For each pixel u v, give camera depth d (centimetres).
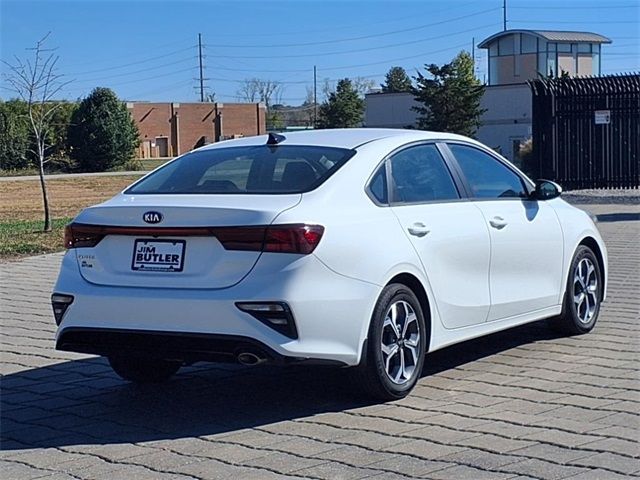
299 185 620
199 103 7906
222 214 578
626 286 1095
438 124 4766
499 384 677
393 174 667
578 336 834
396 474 497
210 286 575
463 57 5878
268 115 9994
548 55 5559
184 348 581
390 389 626
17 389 706
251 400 657
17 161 5797
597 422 579
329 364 586
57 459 541
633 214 2002
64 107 5575
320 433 573
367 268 604
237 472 509
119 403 662
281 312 562
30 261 1510
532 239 763
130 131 5997
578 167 2500
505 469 499
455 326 687
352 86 7950
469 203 719
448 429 572
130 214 600
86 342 613
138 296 587
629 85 2438
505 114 4869
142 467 523
